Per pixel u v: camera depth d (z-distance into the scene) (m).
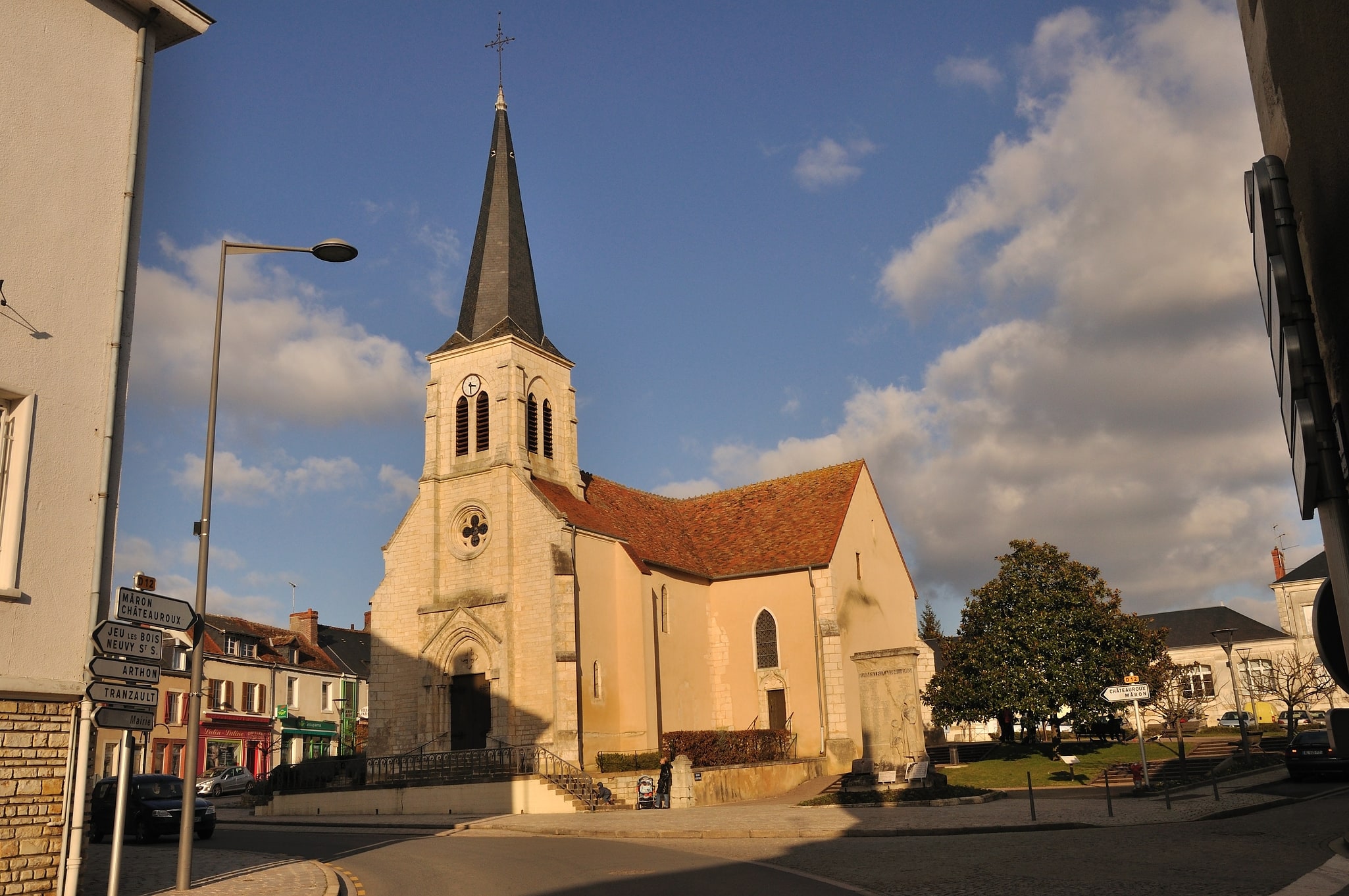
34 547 14.81
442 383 46.53
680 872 18.16
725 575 48.44
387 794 37.09
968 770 40.62
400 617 44.34
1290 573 74.19
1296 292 6.77
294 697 70.31
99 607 15.56
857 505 50.88
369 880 19.03
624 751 41.56
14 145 15.28
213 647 63.53
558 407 47.59
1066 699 43.38
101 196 16.42
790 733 44.50
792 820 26.50
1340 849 17.92
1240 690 74.44
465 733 42.12
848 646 46.69
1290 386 6.72
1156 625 80.81
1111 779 36.62
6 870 13.94
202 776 57.16
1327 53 7.20
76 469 15.51
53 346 15.42
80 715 15.09
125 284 16.56
